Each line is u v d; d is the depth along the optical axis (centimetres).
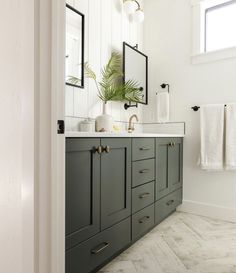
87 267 122
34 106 69
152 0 277
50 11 72
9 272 81
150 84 279
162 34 271
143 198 177
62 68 79
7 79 78
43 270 73
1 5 80
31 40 68
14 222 78
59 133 78
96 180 128
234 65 227
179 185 247
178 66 260
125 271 141
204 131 231
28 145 70
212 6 250
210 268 145
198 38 247
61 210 81
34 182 70
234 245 175
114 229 144
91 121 191
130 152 160
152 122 276
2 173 82
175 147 237
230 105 220
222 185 233
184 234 195
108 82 213
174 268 145
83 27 189
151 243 178
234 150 216
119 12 239
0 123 82
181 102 258
